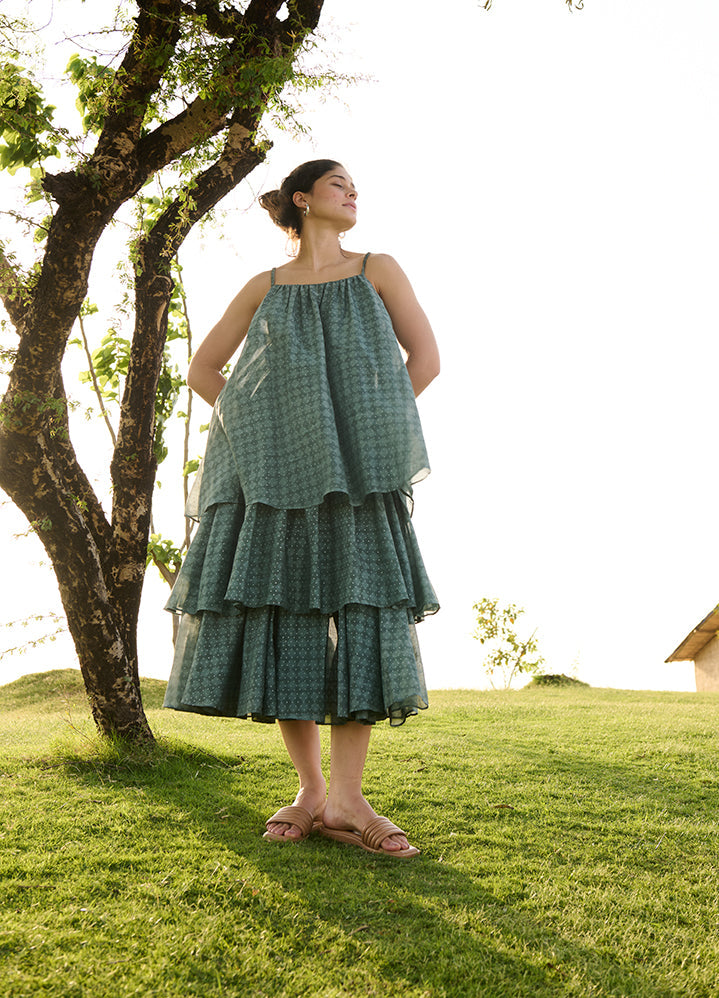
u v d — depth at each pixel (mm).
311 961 1618
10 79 3773
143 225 4051
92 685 3623
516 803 2947
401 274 2730
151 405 4023
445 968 1605
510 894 2021
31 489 3557
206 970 1553
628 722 5305
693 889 2109
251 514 2404
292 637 2336
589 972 1629
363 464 2404
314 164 2793
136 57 3314
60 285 3273
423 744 4129
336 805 2379
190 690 2328
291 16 3475
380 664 2287
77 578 3596
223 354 2830
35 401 3404
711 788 3287
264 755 3664
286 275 2750
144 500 3973
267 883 1985
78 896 1869
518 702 7559
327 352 2568
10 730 4867
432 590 2434
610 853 2393
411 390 2543
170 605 2480
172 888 1929
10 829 2365
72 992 1447
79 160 3221
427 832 2561
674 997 1559
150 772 3250
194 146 3570
